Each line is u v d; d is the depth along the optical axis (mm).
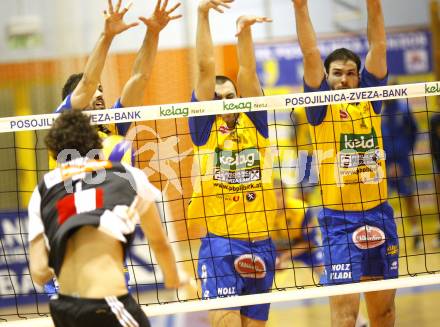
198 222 11961
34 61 23031
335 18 25375
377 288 10891
